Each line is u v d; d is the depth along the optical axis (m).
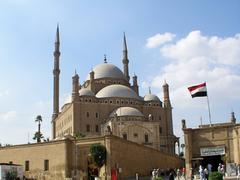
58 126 129.88
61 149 60.03
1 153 65.38
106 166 57.97
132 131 104.25
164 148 120.44
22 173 57.31
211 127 52.16
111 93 119.25
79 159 60.06
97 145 57.56
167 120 125.38
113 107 117.50
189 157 52.12
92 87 128.12
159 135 114.00
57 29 135.00
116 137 60.97
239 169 47.22
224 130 51.44
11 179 54.59
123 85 129.88
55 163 60.06
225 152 50.75
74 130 110.81
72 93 116.25
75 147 60.72
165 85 129.75
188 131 53.03
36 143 62.59
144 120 109.69
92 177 58.78
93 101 116.06
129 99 120.31
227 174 47.78
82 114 113.38
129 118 106.75
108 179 57.00
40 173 60.88
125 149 64.19
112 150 58.91
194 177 48.56
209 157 52.19
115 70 134.00
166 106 126.94
